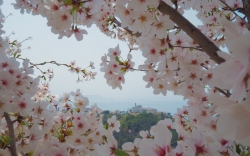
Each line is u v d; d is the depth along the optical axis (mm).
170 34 1731
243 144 455
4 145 1714
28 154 1883
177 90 2271
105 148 979
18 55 2307
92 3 1669
